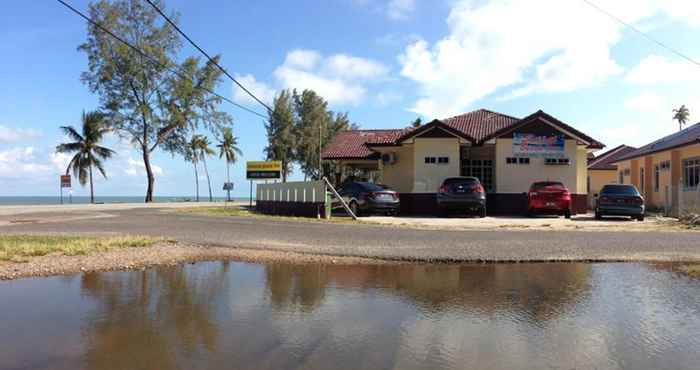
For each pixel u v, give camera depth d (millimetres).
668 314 5707
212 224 16641
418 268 8531
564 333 5027
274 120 55594
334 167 38125
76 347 4559
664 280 7535
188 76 47906
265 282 7371
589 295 6602
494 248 10555
